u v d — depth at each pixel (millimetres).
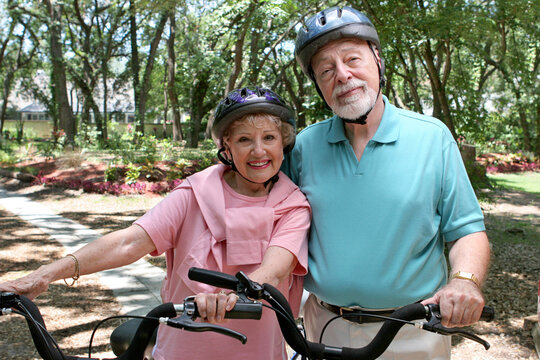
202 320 1293
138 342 1332
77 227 10344
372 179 1827
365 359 1411
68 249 8469
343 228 1827
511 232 9250
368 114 1863
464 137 15523
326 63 1848
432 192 1807
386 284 1774
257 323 1705
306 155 2006
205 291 1663
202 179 1798
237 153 1743
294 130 1858
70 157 18328
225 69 24156
